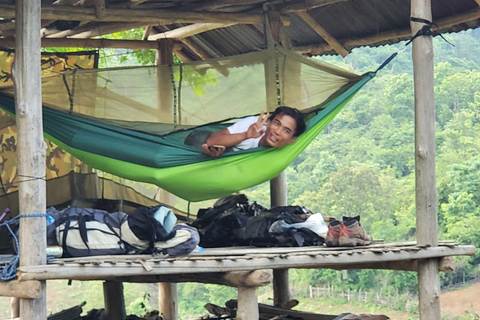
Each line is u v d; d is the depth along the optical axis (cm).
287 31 789
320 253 501
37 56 446
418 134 554
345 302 2192
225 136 589
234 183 599
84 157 587
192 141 589
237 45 799
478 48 3303
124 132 583
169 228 481
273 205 743
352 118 2791
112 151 581
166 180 582
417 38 556
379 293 2170
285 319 598
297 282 2298
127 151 579
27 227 436
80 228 479
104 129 583
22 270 422
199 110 645
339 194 2344
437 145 2506
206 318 679
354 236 548
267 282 473
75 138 582
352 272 2231
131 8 639
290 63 642
